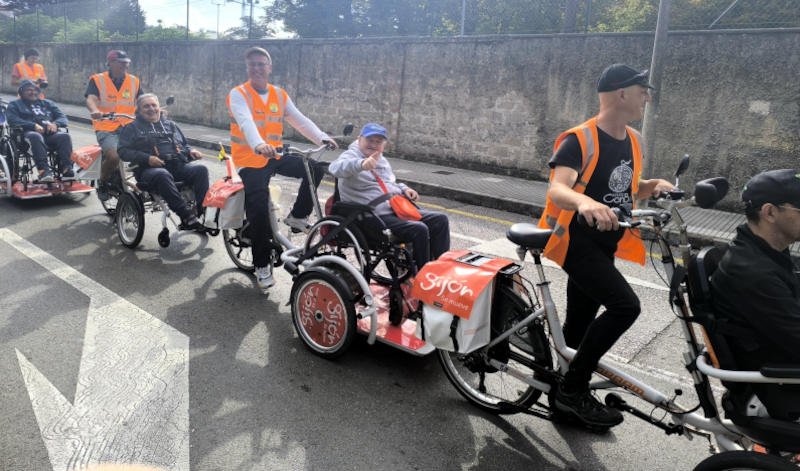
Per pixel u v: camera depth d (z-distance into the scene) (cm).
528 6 1647
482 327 289
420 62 1166
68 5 3011
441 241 388
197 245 600
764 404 211
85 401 315
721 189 230
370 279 411
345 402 325
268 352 379
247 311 443
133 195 571
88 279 495
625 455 289
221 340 394
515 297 297
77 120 1703
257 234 463
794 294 210
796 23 910
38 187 744
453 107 1130
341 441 291
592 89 959
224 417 306
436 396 336
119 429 292
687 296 242
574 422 304
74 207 736
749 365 216
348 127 430
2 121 730
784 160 793
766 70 784
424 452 285
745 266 207
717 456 217
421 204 870
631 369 374
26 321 409
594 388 285
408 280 380
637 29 1438
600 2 1497
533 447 293
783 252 217
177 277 508
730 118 821
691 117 849
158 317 425
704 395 238
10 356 359
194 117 1752
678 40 842
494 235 694
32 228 638
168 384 336
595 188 271
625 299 257
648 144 738
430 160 1184
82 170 661
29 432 287
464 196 901
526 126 1038
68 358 360
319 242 389
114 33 3125
